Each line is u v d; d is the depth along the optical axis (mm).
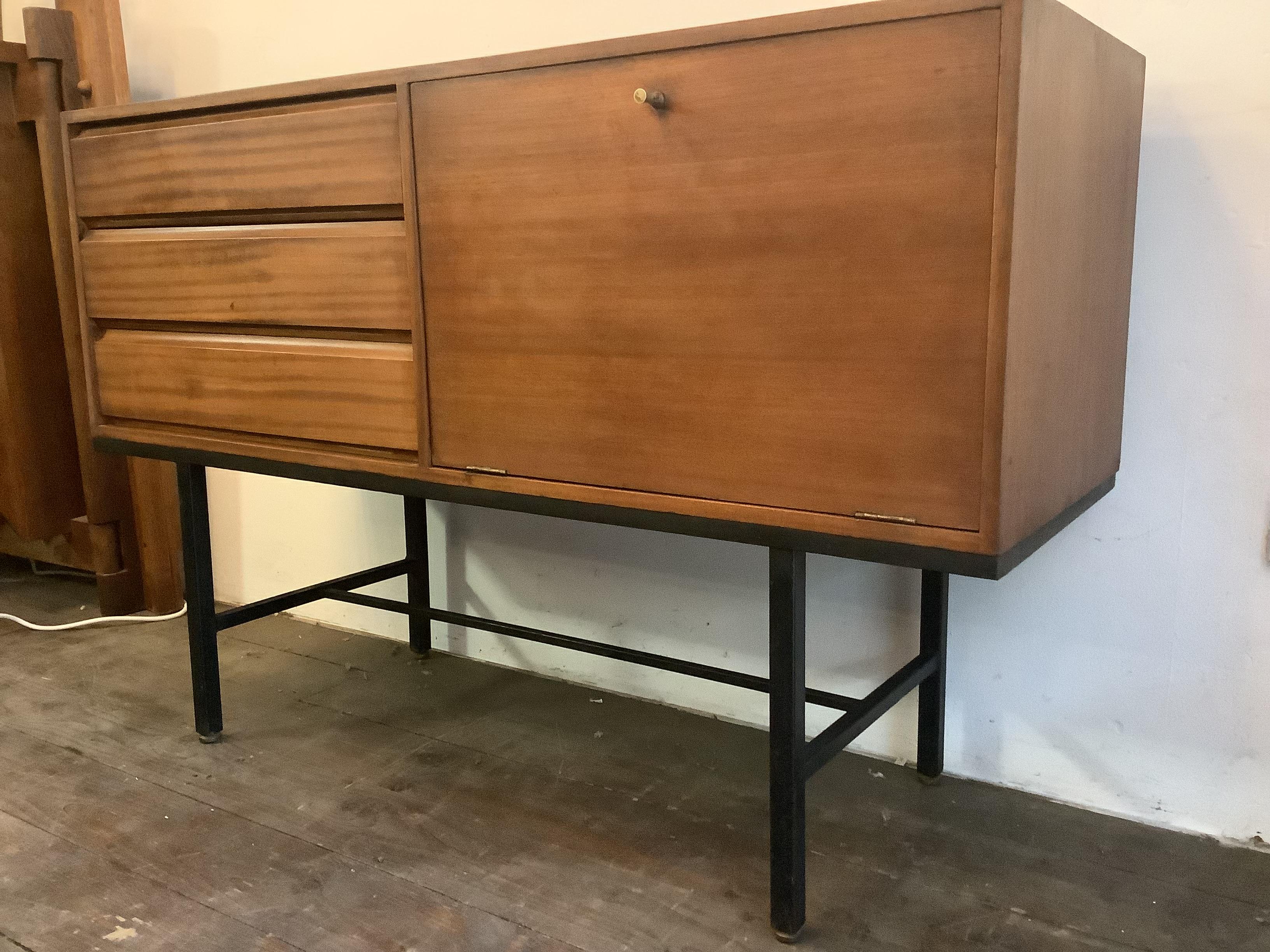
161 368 1509
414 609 1702
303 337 1370
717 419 1055
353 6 1899
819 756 1129
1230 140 1208
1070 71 968
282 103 1316
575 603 1837
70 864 1273
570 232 1109
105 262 1528
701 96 1005
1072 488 1130
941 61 881
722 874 1249
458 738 1630
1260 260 1214
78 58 2027
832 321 973
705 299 1039
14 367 2152
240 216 1386
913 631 1512
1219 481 1274
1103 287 1158
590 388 1131
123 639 2072
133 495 2178
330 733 1648
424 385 1249
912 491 958
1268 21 1170
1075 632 1396
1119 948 1105
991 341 895
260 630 2141
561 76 1083
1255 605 1272
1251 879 1238
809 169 960
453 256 1196
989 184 876
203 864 1271
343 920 1158
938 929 1141
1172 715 1345
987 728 1481
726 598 1667
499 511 1894
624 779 1492
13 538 2434
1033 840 1329
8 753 1575
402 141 1202
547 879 1238
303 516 2164
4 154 2078
